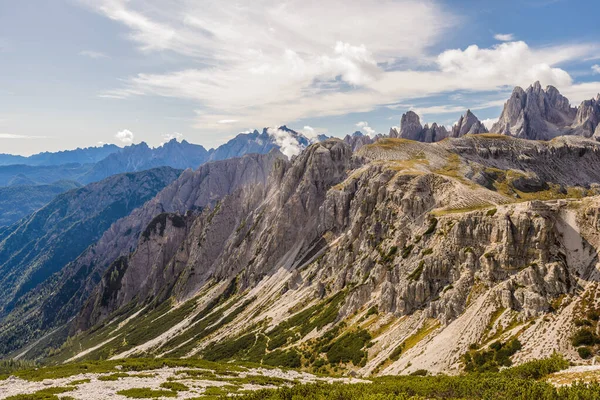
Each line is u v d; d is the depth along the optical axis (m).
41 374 80.94
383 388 61.38
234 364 110.75
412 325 130.62
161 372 85.88
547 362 65.81
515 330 104.56
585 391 45.84
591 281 106.69
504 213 130.00
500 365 95.88
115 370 87.75
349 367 129.25
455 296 124.38
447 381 63.16
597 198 122.69
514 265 120.00
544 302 107.00
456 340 110.62
